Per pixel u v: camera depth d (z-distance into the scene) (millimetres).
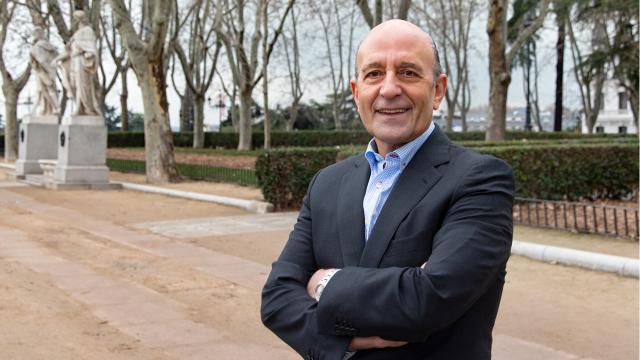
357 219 2129
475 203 1929
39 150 25125
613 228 10852
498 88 21828
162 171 22109
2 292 6879
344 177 2283
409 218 2002
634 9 28359
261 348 5359
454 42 49219
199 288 7434
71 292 7039
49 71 25453
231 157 31438
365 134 47094
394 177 2125
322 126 67562
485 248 1872
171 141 22344
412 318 1805
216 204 16469
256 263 8953
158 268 8516
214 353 5203
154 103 21984
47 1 27656
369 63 2141
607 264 8102
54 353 5082
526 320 6137
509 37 30578
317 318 1932
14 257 8922
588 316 6262
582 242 9812
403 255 1981
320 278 2121
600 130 63250
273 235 11586
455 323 1965
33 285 7273
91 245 10258
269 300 2150
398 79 2100
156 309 6449
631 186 15375
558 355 5168
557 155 13672
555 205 11289
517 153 12945
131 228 12359
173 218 13867
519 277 7891
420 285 1822
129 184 21359
